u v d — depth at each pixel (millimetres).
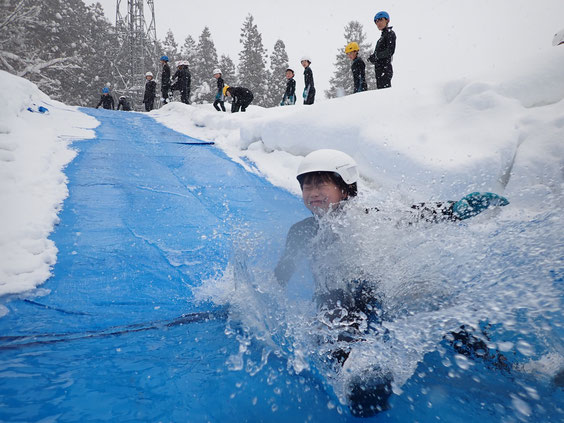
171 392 1453
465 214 1990
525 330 1628
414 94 5617
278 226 2447
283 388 1504
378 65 7480
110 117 10547
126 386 1479
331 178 1925
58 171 4641
